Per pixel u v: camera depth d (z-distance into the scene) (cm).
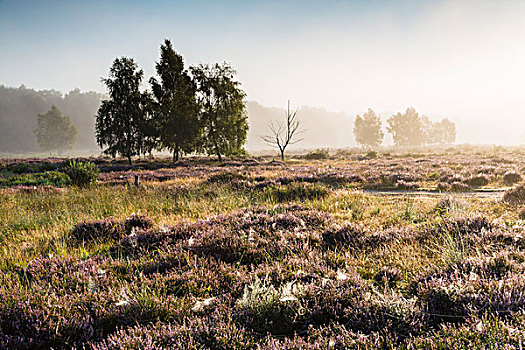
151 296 348
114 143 4812
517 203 925
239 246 525
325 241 603
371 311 315
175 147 5206
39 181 2064
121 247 573
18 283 388
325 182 1798
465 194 1280
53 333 296
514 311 291
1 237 719
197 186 1469
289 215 751
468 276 360
